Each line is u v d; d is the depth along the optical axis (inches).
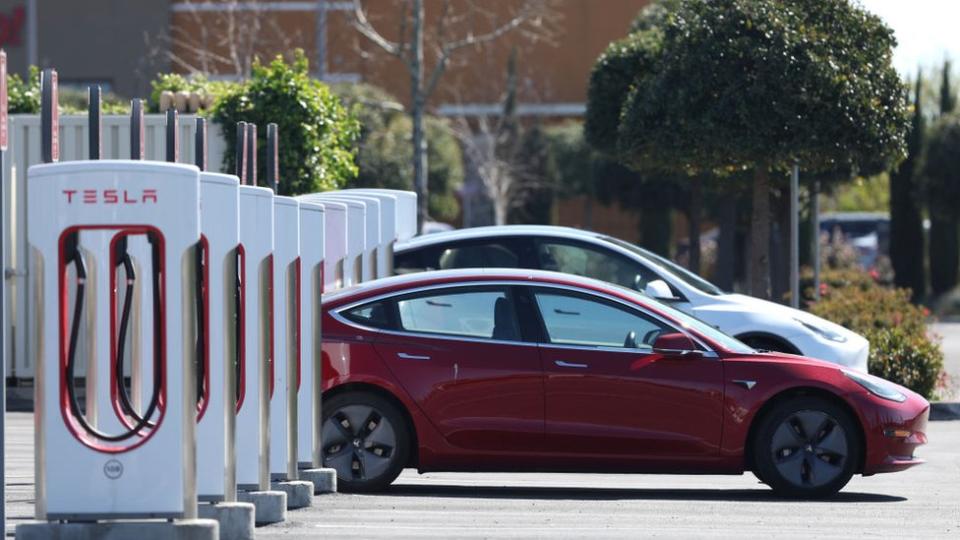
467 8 5836.6
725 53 2209.6
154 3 6151.6
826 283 3599.9
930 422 2069.4
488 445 1257.4
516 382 1257.4
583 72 6560.0
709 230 6742.1
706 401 1252.5
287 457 1149.7
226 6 4190.5
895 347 2140.7
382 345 1270.9
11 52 6250.0
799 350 1692.9
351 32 5600.4
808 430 1258.6
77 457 872.3
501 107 6195.9
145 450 873.5
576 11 6550.2
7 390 2198.6
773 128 2187.5
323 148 2330.2
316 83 2361.0
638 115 2309.3
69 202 865.5
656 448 1253.1
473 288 1286.9
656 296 1721.2
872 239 6569.9
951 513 1192.2
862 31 2225.6
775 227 4296.3
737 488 1381.6
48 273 868.6
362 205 1368.1
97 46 6190.9
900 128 2235.5
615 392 1253.1
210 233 962.7
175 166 870.4
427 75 6156.5
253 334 1061.1
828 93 2171.5
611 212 6791.3
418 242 1809.8
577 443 1254.3
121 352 912.3
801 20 2209.6
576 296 1280.8
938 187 5280.5
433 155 5905.5
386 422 1263.5
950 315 5123.0
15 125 2167.8
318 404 1215.6
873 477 1483.8
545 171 6195.9
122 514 872.9
